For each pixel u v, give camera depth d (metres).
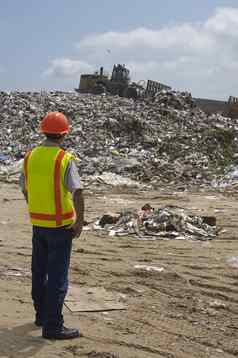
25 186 5.68
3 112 37.12
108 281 8.16
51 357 5.04
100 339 5.62
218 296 7.65
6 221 14.01
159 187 24.17
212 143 32.41
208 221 13.54
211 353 5.54
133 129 33.66
